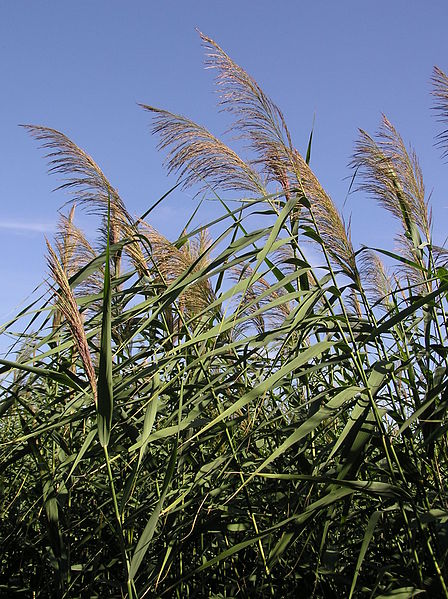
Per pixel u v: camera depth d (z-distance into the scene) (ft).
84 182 5.41
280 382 4.45
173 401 4.91
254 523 4.63
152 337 5.41
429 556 4.17
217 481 4.35
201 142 5.04
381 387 4.08
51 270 3.75
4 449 5.18
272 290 4.37
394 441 4.55
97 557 5.00
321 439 5.89
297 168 4.79
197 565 5.09
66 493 4.96
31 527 5.88
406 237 5.68
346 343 4.24
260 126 4.90
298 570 4.66
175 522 4.65
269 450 5.32
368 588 4.29
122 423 4.75
